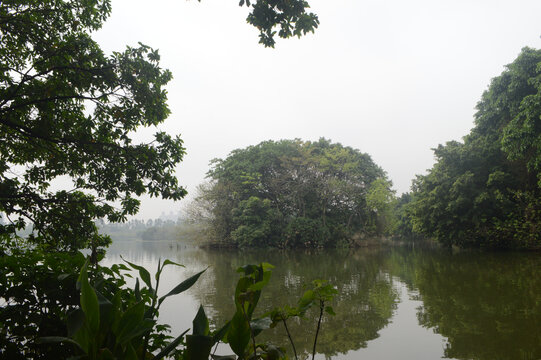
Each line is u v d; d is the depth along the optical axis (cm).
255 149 3847
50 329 197
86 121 575
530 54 1766
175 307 856
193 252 3147
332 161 3488
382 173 4066
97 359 147
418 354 525
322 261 2030
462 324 659
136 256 2669
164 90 600
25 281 205
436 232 2433
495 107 2100
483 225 2177
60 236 532
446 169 2375
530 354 504
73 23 605
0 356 189
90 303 153
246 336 175
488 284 1052
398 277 1285
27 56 589
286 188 3538
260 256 2522
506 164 2159
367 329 654
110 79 546
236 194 3525
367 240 3625
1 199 499
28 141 558
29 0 569
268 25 424
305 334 631
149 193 571
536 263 1471
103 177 577
